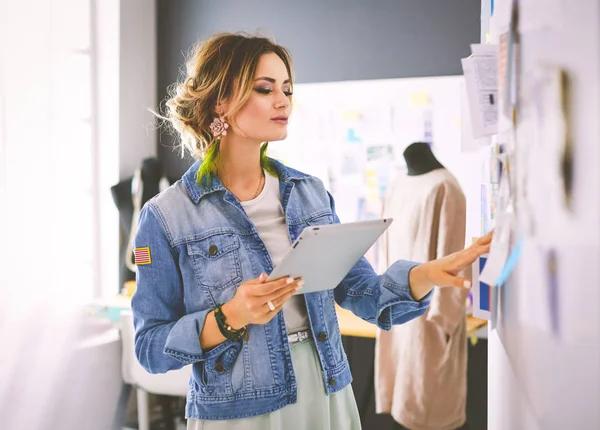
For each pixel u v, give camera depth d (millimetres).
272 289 1188
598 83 556
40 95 3508
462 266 1284
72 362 3658
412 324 3053
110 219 3928
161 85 4172
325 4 3693
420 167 3150
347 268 1311
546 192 768
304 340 1411
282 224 1455
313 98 3688
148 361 1370
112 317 3582
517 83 970
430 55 3484
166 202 1408
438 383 3006
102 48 3873
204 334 1302
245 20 3895
